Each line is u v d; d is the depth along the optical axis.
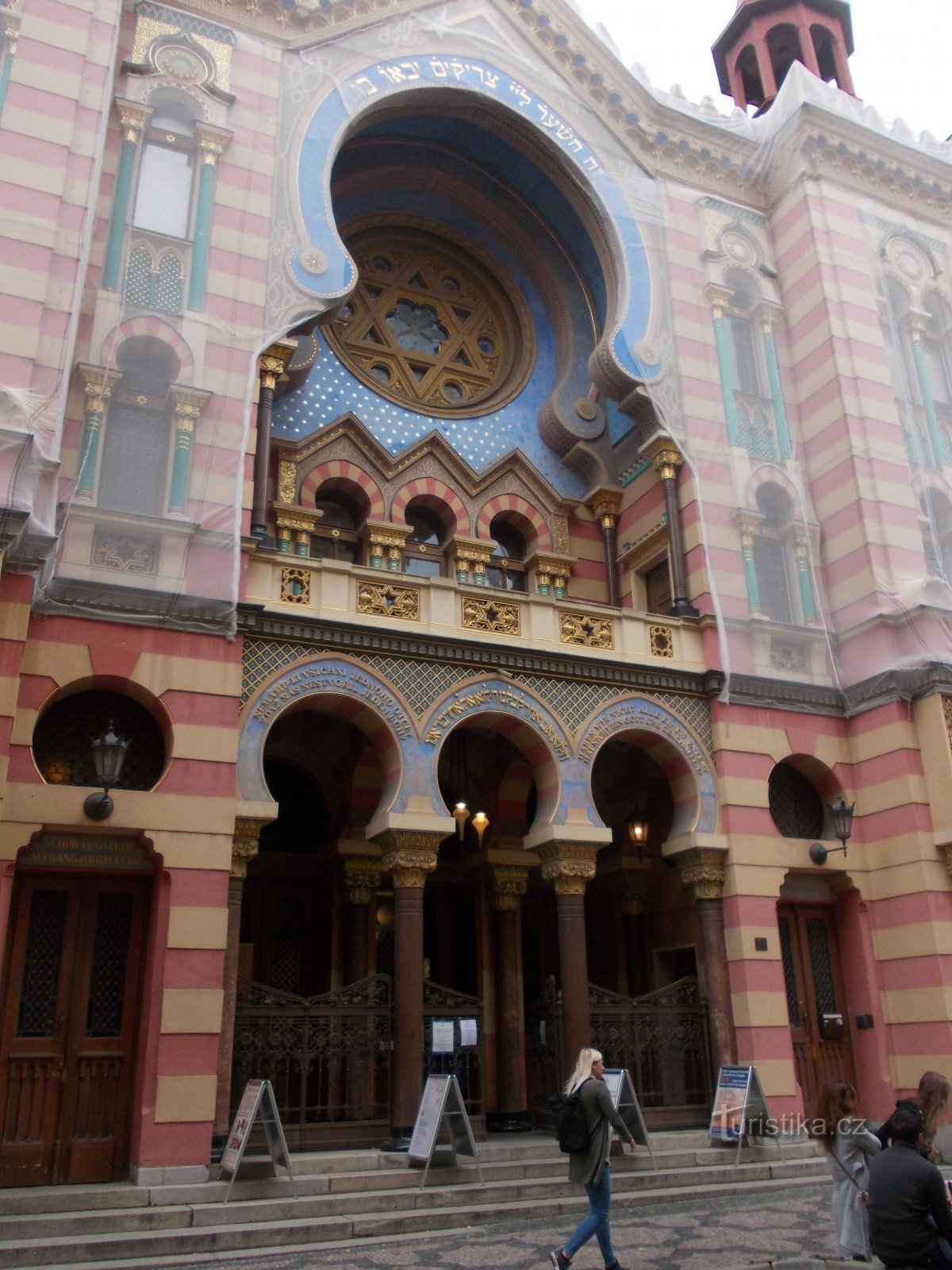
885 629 15.56
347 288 14.60
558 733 13.74
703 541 15.88
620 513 18.38
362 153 18.39
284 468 16.19
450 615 13.57
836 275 17.91
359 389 17.67
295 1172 10.53
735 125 19.36
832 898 15.24
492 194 19.52
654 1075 14.73
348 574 13.16
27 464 10.94
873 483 16.52
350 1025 12.27
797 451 17.39
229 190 14.31
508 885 15.25
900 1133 6.03
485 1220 9.95
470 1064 14.55
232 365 13.45
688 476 16.45
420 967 12.06
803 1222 9.66
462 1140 10.71
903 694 15.22
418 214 19.67
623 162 18.20
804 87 19.12
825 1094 7.73
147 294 13.42
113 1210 9.34
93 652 11.33
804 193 18.44
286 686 12.34
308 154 15.13
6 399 11.05
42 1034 10.80
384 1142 11.77
